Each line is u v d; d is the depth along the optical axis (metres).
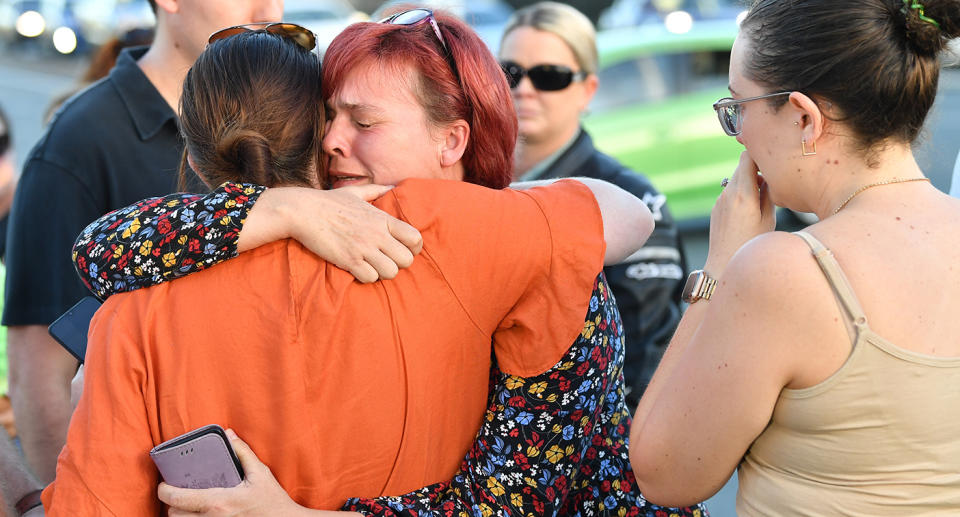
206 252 1.38
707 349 1.41
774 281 1.33
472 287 1.44
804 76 1.35
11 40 18.88
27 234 2.17
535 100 3.20
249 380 1.38
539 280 1.47
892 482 1.35
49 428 2.16
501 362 1.51
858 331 1.30
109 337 1.40
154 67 2.29
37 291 2.15
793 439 1.40
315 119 1.50
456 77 1.53
